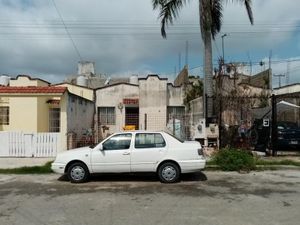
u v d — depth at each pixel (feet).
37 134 59.52
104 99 106.93
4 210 28.35
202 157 39.55
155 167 39.22
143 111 105.19
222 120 65.10
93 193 34.32
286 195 32.83
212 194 33.40
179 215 26.48
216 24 67.46
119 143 39.88
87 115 91.35
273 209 27.94
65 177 43.32
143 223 24.58
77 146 69.56
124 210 28.04
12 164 51.78
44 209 28.53
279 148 71.20
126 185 38.06
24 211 27.96
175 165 39.09
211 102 62.95
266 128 61.46
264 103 83.35
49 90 64.34
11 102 67.87
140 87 105.50
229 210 27.73
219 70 75.77
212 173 45.29
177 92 107.55
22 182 40.45
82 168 39.68
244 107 69.72
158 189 35.83
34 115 67.46
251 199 31.32
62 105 63.36
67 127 63.36
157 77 105.60
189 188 36.19
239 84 86.12
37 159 56.85
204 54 64.28
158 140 39.75
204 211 27.48
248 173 45.34
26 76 104.88
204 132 61.93
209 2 64.13
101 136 102.47
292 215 26.30
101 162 39.52
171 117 101.76
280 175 43.86
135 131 40.34
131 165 39.34
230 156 47.98
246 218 25.58
